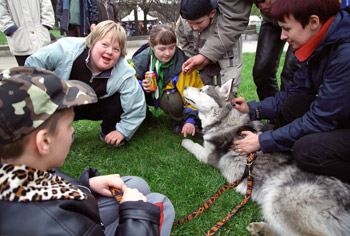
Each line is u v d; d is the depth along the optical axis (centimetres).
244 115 306
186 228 202
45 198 96
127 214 121
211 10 314
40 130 94
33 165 100
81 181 165
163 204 167
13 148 90
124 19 2330
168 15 2069
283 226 202
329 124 196
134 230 115
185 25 372
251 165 246
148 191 192
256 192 239
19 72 96
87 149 320
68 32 690
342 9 186
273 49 352
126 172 276
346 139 187
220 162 282
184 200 233
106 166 287
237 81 365
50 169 117
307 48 196
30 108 89
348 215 181
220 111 313
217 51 322
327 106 191
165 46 325
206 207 219
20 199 91
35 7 479
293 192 206
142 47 374
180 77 356
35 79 94
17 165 94
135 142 338
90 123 407
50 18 509
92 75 286
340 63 179
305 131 207
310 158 199
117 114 317
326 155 192
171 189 248
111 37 262
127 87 295
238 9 304
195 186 251
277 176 228
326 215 185
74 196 105
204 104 316
